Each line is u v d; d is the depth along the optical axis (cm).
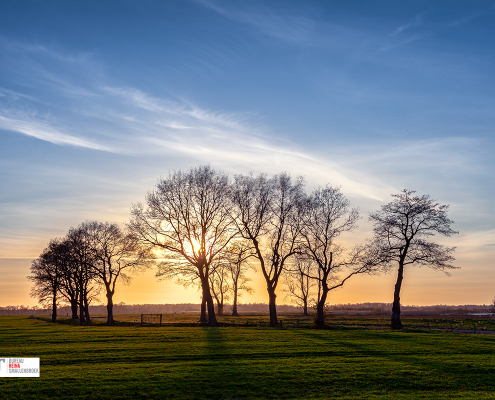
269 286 5838
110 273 7412
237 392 2038
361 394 2034
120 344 3419
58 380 2177
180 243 5741
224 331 4634
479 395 2011
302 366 2534
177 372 2355
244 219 5775
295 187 5838
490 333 4750
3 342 3684
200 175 5806
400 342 3559
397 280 5397
